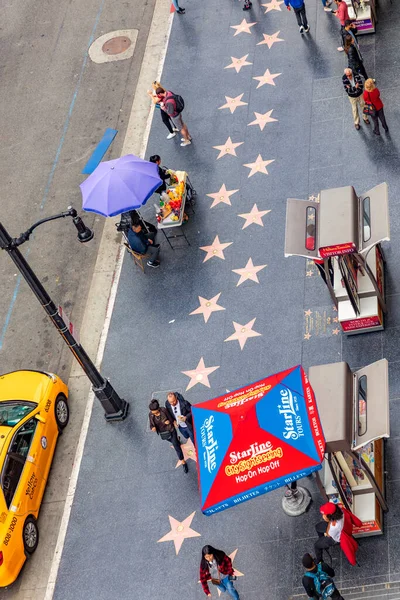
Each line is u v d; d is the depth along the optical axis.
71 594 14.37
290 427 12.08
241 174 19.64
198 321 17.27
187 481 15.06
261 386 12.73
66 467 16.06
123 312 18.11
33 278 14.52
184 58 23.41
